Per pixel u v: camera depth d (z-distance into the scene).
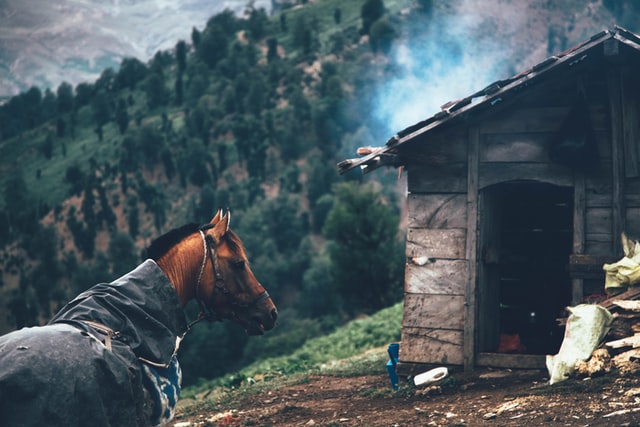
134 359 4.48
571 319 8.16
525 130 9.79
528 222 13.68
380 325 22.88
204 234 5.47
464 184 10.00
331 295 106.81
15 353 3.93
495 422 6.41
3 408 3.81
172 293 4.92
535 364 9.43
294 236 180.00
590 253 9.46
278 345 73.06
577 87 9.53
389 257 44.41
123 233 179.50
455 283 9.91
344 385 11.52
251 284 5.56
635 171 9.31
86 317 4.53
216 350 85.06
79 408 4.02
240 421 9.07
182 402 16.94
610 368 7.41
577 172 9.56
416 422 7.14
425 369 9.88
